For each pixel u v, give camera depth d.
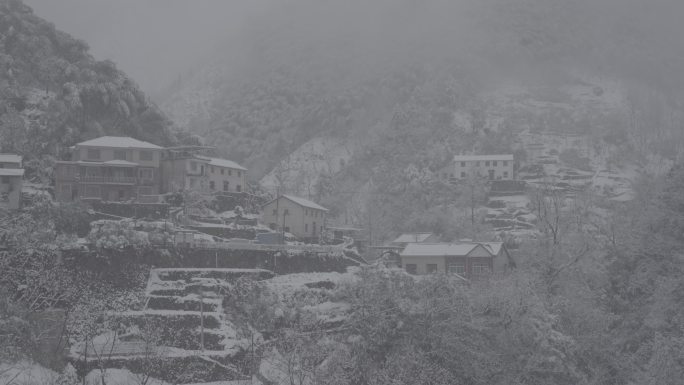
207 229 132.00
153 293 100.69
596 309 100.75
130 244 104.06
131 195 138.88
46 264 95.75
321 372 81.94
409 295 99.25
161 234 109.75
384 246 165.62
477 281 121.00
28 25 181.00
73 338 87.25
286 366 87.38
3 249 95.62
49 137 149.62
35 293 89.12
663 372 82.00
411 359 85.94
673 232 109.94
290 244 134.00
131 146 141.75
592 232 142.88
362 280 105.38
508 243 172.88
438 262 139.25
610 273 114.19
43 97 162.38
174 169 148.00
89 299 94.81
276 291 107.75
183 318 94.88
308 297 108.69
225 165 157.88
